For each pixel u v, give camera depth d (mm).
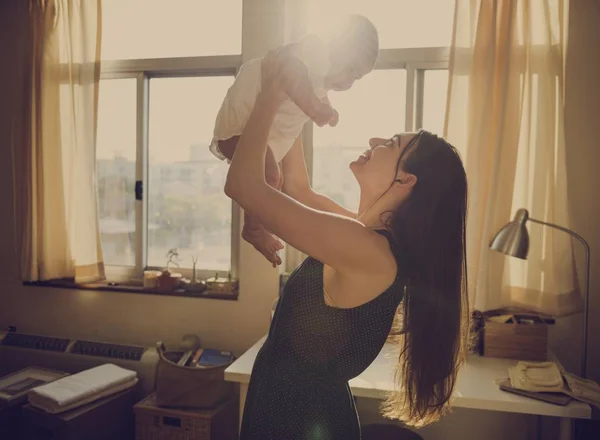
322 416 1100
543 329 2285
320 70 1312
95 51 2932
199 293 2912
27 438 2443
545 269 2441
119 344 3021
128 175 3127
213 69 2986
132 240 3145
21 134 3066
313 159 2824
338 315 1055
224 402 2557
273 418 1107
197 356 2654
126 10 3068
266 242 1491
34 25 3000
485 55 2410
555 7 2395
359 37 1345
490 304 2430
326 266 1086
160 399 2486
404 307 1157
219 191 3031
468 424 2680
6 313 3236
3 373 3107
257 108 1021
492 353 2330
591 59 2496
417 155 1142
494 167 2393
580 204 2527
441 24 2697
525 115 2459
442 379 1155
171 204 3104
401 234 1136
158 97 3090
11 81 3230
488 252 2422
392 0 2701
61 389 2451
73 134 2996
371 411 2752
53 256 3059
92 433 2453
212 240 3066
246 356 2264
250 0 2740
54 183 3039
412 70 2723
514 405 1844
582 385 1966
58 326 3176
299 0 2686
